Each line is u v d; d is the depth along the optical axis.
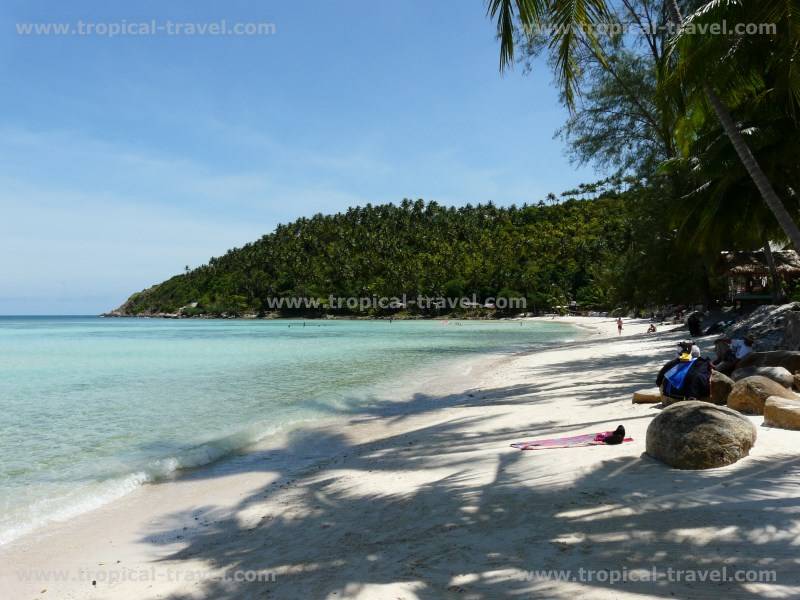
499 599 3.01
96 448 9.47
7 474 7.86
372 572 3.62
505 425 8.95
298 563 4.08
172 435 10.48
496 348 34.00
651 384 12.02
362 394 15.30
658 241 28.89
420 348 35.12
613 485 4.70
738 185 18.84
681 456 4.98
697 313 33.62
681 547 3.39
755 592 2.81
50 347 40.72
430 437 8.79
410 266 147.25
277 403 14.02
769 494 4.10
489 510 4.55
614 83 20.11
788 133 15.26
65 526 5.73
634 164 22.42
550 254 135.62
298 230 192.50
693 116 14.81
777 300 26.80
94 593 4.01
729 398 7.22
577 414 9.13
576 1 8.20
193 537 5.25
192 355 31.23
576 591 2.99
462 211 181.62
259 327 96.06
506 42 8.58
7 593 4.12
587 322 86.69
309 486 6.63
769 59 9.79
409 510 4.97
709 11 8.40
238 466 8.15
